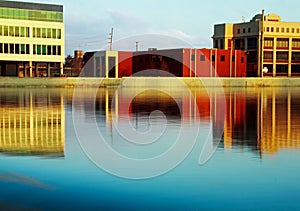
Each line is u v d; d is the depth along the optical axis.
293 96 41.75
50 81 59.91
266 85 70.12
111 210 7.34
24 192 8.21
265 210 7.19
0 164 10.59
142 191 8.35
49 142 14.06
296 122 19.66
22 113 24.02
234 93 47.56
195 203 7.62
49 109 26.61
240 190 8.34
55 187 8.62
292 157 11.31
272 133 15.88
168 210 7.30
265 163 10.61
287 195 7.98
